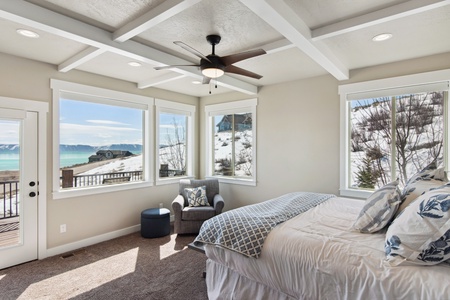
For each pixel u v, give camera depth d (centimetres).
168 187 482
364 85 343
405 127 328
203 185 463
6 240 293
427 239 134
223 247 198
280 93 425
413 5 189
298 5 198
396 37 253
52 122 329
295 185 407
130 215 418
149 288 245
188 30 241
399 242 143
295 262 164
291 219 220
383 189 198
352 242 168
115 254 327
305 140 397
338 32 226
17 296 232
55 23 207
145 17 209
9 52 289
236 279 200
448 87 291
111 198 392
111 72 367
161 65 299
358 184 363
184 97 514
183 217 395
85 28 225
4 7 182
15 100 297
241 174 490
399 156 332
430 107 311
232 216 225
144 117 454
